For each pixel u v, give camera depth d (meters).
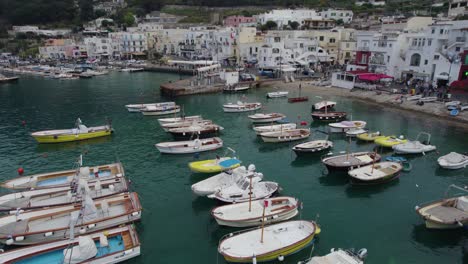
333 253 23.91
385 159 44.25
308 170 42.19
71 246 23.67
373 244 27.59
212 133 56.41
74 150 48.53
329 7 192.50
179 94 87.88
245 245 25.28
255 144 51.81
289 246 25.03
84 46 176.12
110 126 56.44
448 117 61.91
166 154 46.78
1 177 39.44
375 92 82.88
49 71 135.25
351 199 34.91
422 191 36.62
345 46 123.69
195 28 163.00
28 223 27.47
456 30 77.19
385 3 183.75
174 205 33.34
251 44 126.19
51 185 34.50
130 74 135.12
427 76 83.38
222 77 100.19
